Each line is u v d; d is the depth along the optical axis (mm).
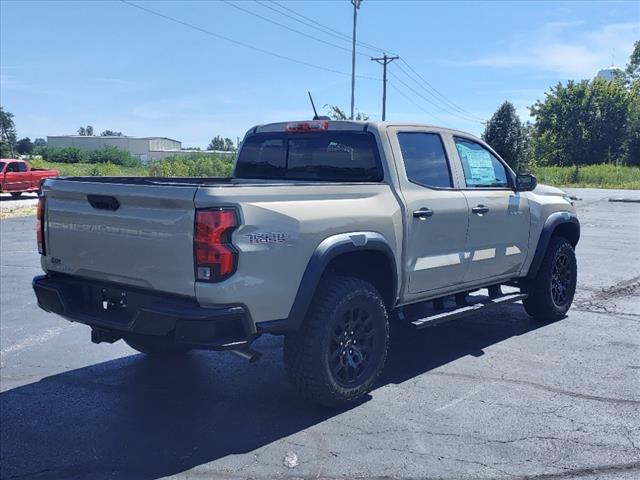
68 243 4621
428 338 6496
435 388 5062
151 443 4195
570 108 62812
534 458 3857
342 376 4594
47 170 29250
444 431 4258
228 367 5750
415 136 5484
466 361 5723
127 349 6383
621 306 7754
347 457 3918
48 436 4336
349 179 5332
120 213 4199
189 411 4723
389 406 4707
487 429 4277
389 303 5062
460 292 5922
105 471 3832
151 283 4086
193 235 3820
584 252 12258
